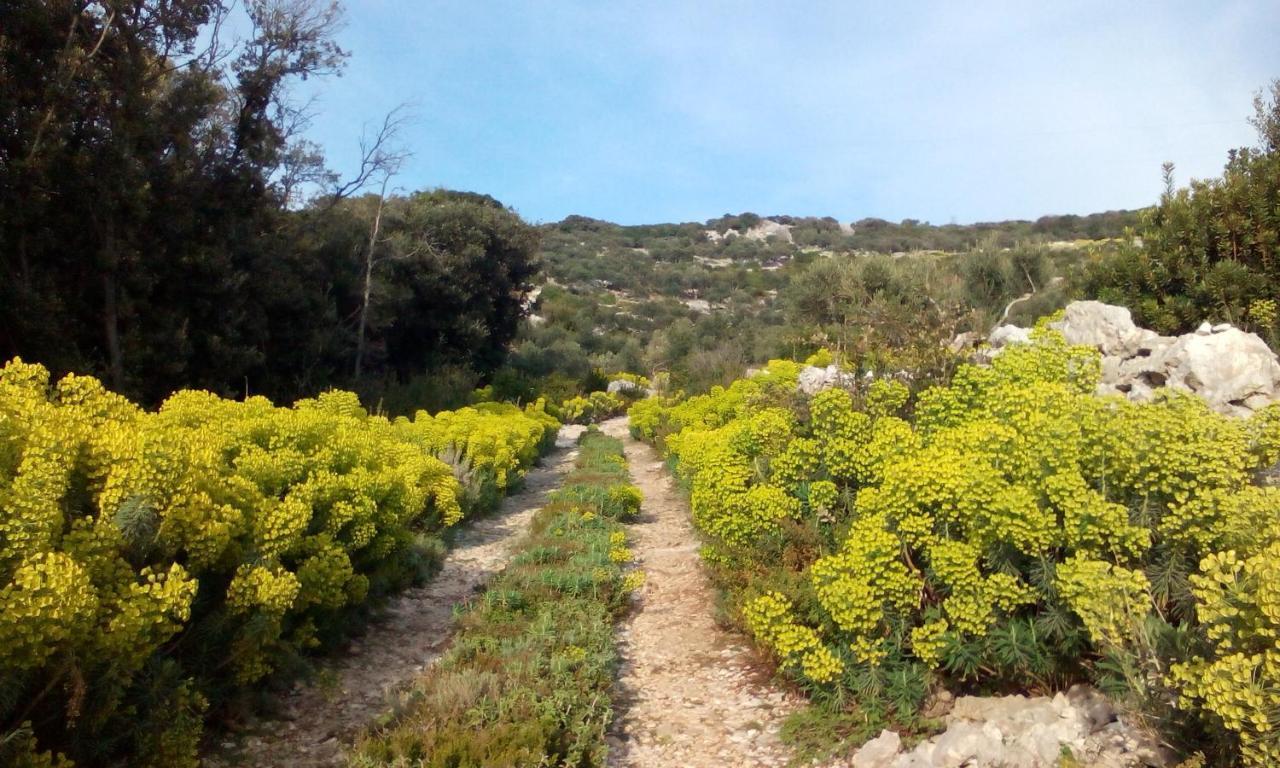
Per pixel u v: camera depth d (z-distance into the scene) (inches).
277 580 174.4
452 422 557.9
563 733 174.7
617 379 1605.6
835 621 182.5
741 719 195.2
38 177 480.4
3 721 136.1
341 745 178.7
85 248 542.6
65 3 513.7
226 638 180.2
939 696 176.4
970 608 160.7
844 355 327.3
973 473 162.9
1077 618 158.1
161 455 161.5
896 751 159.9
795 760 170.6
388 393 861.8
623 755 183.3
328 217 946.1
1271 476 179.9
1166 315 348.2
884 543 169.2
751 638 234.2
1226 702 110.3
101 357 544.7
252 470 209.9
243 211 685.9
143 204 542.0
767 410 271.1
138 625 139.2
